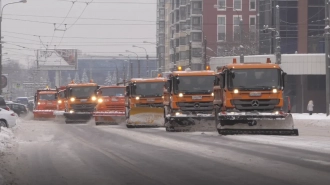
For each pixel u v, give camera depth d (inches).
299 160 817.5
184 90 1502.2
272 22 3720.5
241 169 738.8
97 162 843.4
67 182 658.8
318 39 3897.6
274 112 1274.6
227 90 1284.4
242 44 4119.1
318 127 1812.3
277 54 2439.7
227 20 5078.7
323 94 3511.3
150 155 921.5
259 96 1274.6
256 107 1278.3
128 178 681.0
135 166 790.5
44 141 1261.1
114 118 2015.3
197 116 1494.8
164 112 1724.9
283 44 3885.3
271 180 648.4
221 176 684.7
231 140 1166.3
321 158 839.1
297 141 1119.6
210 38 5068.9
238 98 1275.8
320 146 1013.2
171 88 1518.2
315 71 3405.5
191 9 5152.6
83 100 2277.3
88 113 2276.1
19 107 3159.5
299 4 3878.0
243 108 1278.3
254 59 3312.0
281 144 1058.7
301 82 3486.7
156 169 756.6
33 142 1232.8
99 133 1512.1
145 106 1788.9
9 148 1073.5
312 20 3885.3
